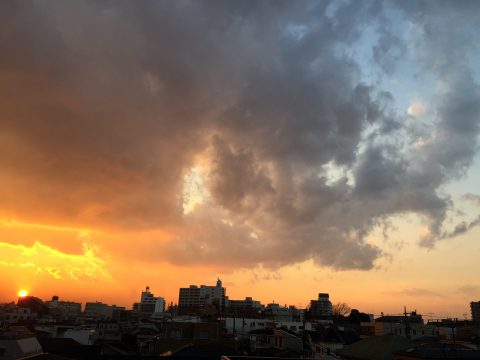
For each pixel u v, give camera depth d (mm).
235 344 58000
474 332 81000
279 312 139875
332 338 61344
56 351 49469
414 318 91688
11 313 138500
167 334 60312
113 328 104938
